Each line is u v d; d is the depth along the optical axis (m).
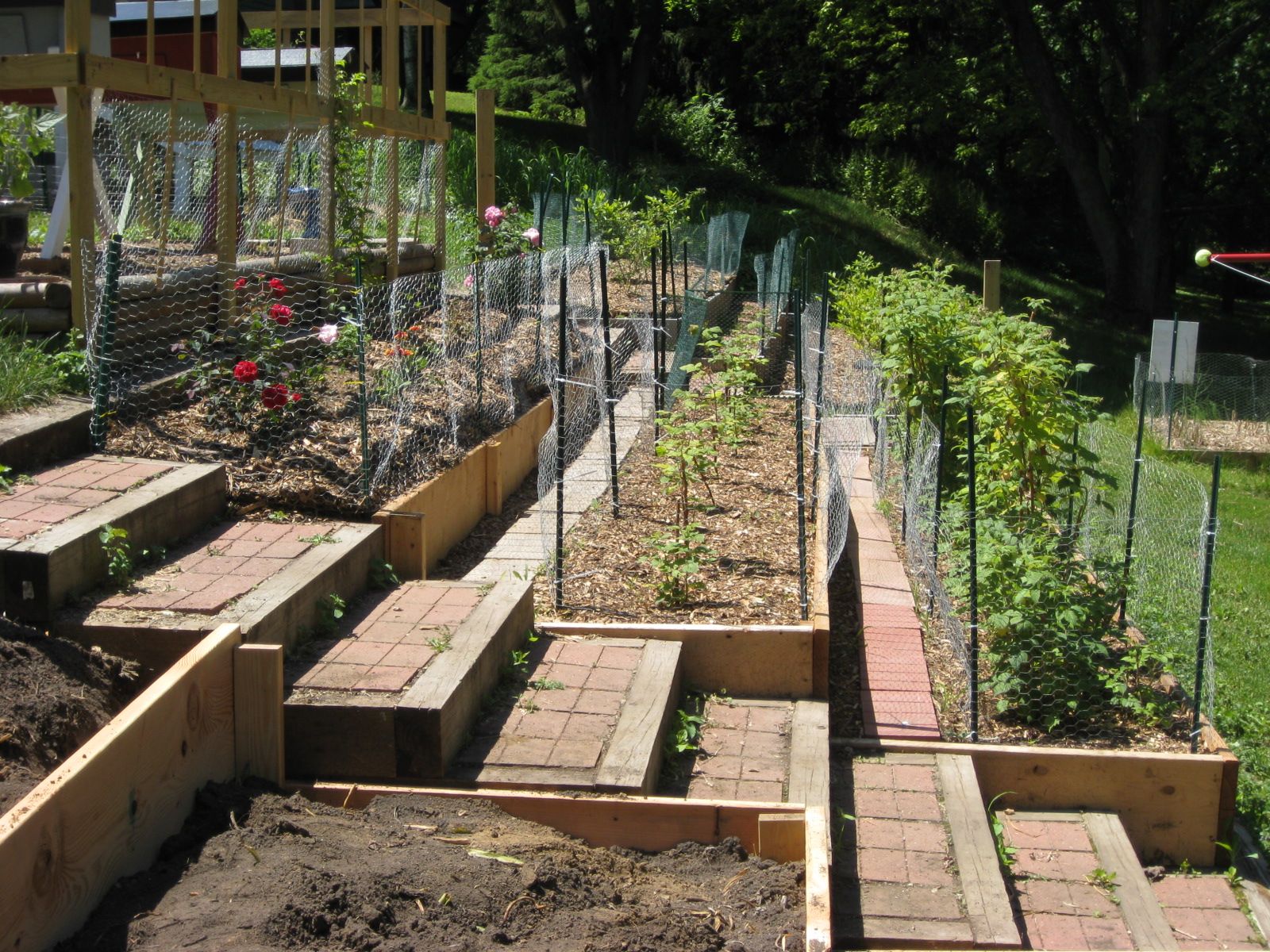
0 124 6.47
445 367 9.37
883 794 5.39
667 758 5.06
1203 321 30.36
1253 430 14.94
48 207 9.76
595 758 4.52
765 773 4.99
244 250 9.70
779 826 3.96
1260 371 16.20
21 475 5.89
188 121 10.26
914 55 30.00
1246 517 12.13
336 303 9.32
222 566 5.48
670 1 30.64
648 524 7.83
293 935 3.11
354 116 9.87
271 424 7.06
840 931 4.43
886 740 5.83
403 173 14.31
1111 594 6.52
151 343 7.56
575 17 29.25
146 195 9.11
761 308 14.02
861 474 10.30
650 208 18.47
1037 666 6.11
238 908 3.20
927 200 32.00
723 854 4.02
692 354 11.57
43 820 2.95
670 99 35.50
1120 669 6.27
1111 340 23.86
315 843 3.67
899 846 4.99
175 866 3.49
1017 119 27.61
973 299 13.36
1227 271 34.06
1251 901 5.27
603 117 29.05
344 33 25.30
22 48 9.20
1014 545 6.36
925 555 7.25
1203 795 5.61
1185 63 24.88
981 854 4.91
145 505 5.52
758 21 30.83
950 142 34.62
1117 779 5.67
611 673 5.39
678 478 7.99
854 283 15.64
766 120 36.78
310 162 11.11
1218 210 28.80
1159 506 7.27
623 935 3.32
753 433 10.27
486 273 10.41
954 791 5.38
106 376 6.55
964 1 26.77
